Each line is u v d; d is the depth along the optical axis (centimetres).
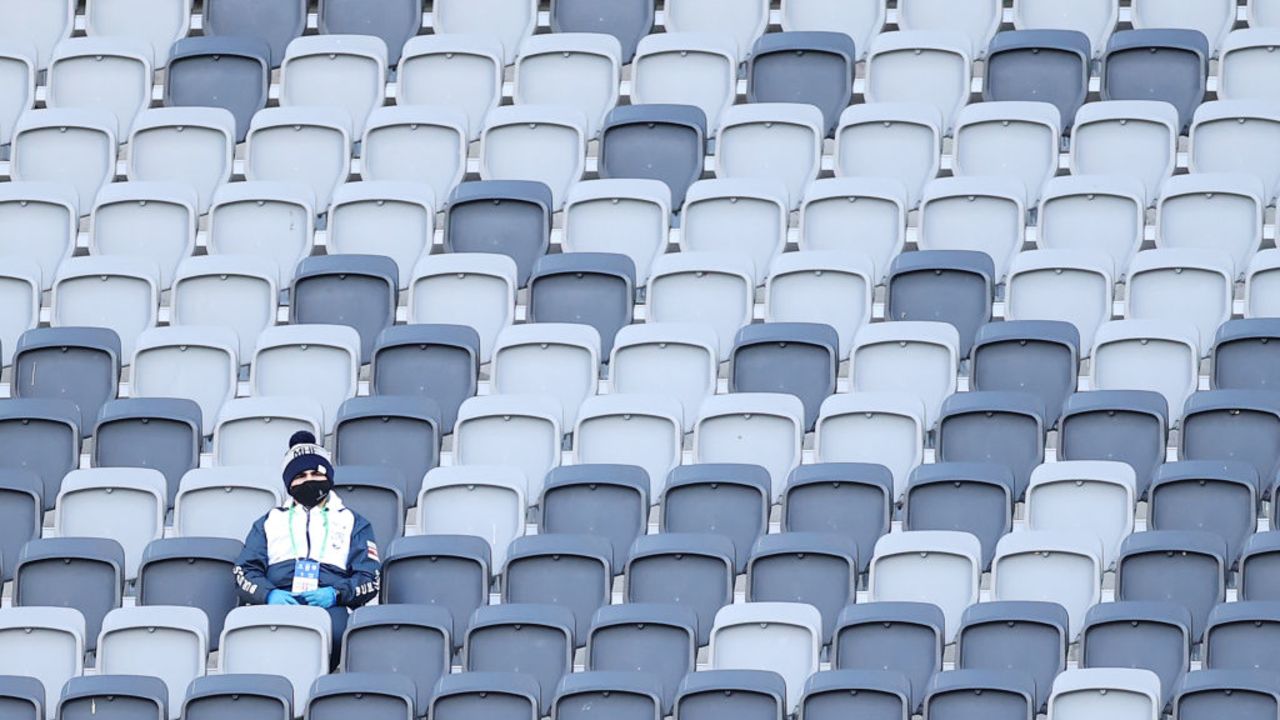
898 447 5128
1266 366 5272
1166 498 4903
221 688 4238
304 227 5816
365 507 4909
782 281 5541
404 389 5350
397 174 6031
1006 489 4856
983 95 6212
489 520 4953
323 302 5550
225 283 5581
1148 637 4497
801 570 4700
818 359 5309
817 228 5756
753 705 4234
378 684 4241
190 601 4712
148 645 4509
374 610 4484
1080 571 4716
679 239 5841
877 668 4475
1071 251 5488
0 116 6297
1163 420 5059
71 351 5378
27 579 4728
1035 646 4475
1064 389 5266
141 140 6059
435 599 4709
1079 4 6391
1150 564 4706
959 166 5969
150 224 5816
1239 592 4734
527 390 5369
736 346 5325
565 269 5559
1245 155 5922
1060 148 6081
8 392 5575
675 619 4469
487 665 4491
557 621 4478
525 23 6519
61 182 6028
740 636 4506
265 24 6519
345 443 5147
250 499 4934
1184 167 6050
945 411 5094
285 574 4603
